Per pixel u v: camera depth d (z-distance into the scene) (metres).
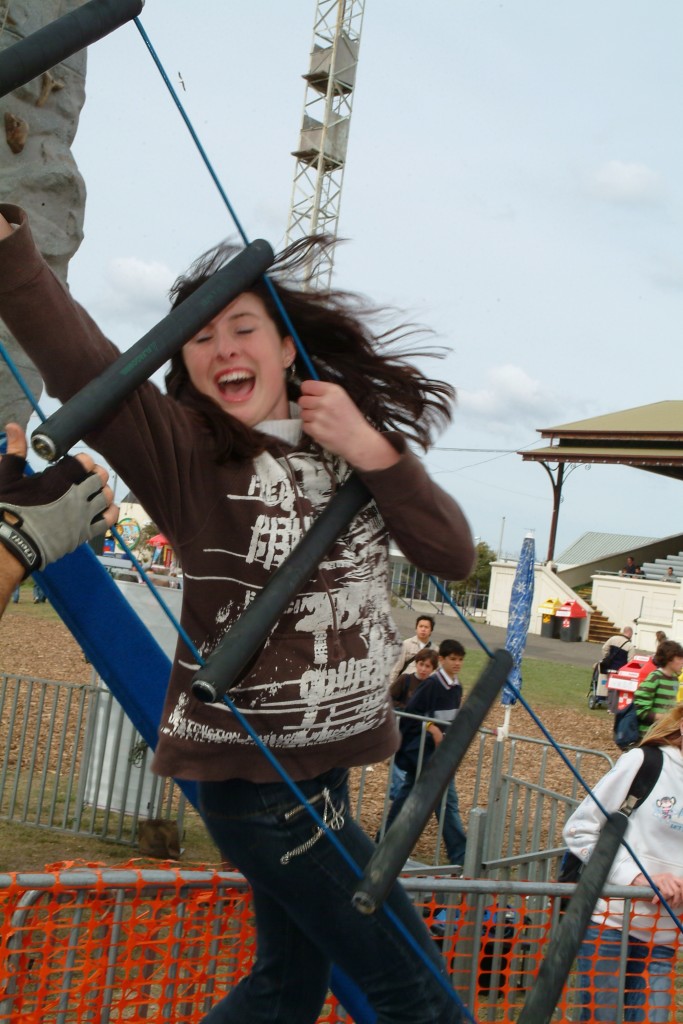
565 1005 2.93
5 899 2.15
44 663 14.73
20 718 9.93
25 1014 2.18
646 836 3.19
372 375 1.81
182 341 1.33
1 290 1.36
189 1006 2.37
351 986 2.21
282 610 1.37
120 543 1.43
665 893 3.08
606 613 32.47
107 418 1.41
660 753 3.26
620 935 3.14
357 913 1.61
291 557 1.42
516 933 2.98
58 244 4.46
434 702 6.33
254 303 1.66
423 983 1.66
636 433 35.66
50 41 1.31
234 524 1.56
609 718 16.17
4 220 1.36
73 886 2.21
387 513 1.56
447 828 6.09
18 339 1.42
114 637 2.61
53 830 6.46
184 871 2.35
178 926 2.35
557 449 36.81
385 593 1.76
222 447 1.54
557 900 2.89
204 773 1.60
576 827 3.27
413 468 1.53
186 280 1.76
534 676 21.02
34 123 4.25
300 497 1.61
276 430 1.66
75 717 10.31
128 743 6.38
